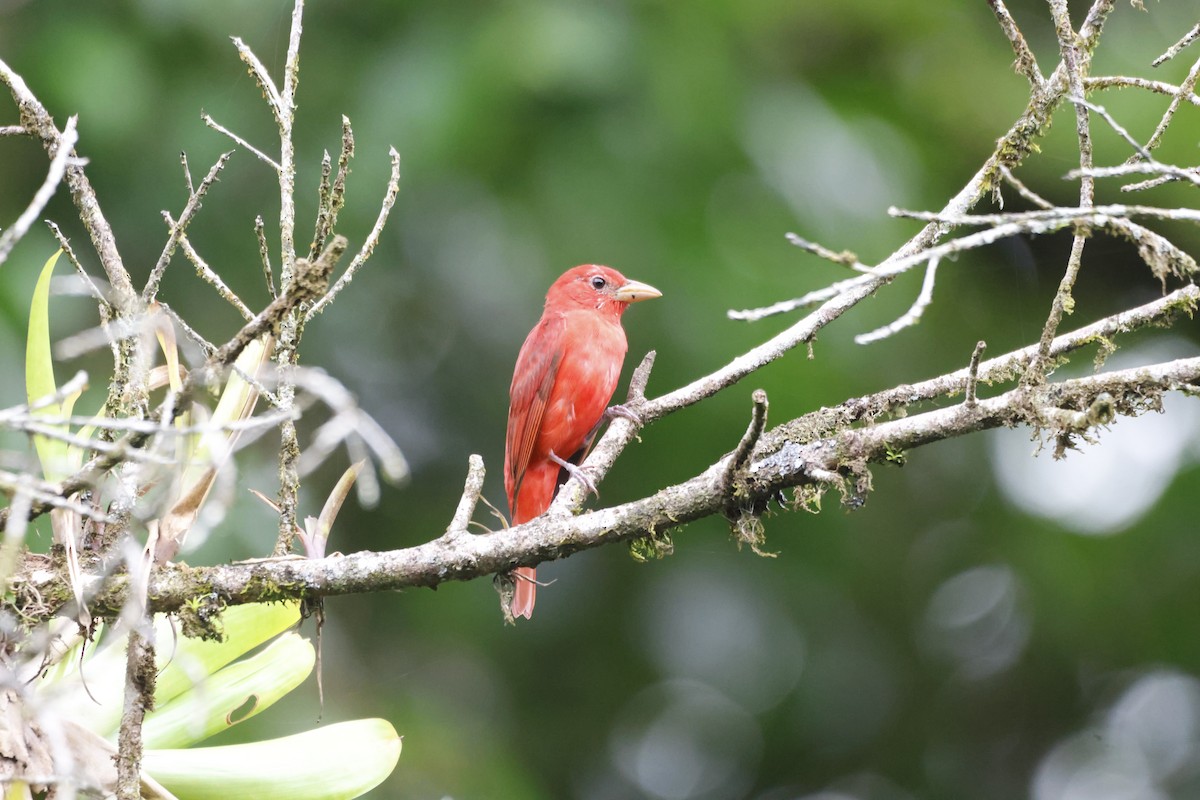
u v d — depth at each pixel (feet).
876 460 16.72
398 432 39.63
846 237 38.32
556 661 42.34
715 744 43.93
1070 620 45.62
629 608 42.68
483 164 36.52
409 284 38.11
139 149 35.29
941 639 46.03
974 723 46.01
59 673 15.23
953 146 43.19
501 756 37.19
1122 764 45.96
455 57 36.40
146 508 14.28
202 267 16.26
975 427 16.44
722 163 37.68
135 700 13.85
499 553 16.44
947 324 42.52
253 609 16.38
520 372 32.22
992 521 45.44
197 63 36.35
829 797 44.68
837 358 37.50
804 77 42.80
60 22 35.17
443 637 39.19
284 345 16.38
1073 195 42.29
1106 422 15.14
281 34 36.45
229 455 14.11
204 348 16.46
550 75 35.70
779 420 36.73
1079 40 17.56
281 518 16.34
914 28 43.06
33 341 15.94
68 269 33.94
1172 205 41.24
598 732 42.39
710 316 36.78
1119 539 45.44
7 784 13.60
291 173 16.83
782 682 44.09
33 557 15.52
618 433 21.71
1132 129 40.86
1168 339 45.34
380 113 36.17
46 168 34.96
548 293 34.04
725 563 42.65
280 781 15.33
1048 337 16.17
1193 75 15.84
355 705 36.42
